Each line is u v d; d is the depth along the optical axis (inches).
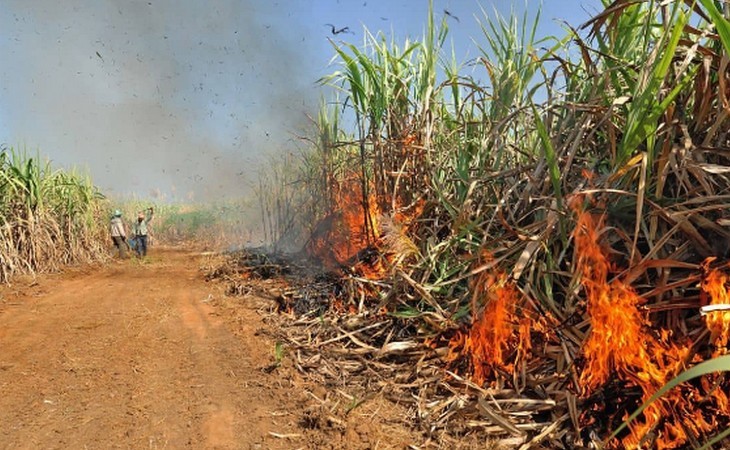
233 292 272.1
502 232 141.3
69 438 110.8
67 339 187.8
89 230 514.0
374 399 125.3
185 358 163.8
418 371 133.6
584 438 96.3
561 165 125.4
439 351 138.6
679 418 88.2
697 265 91.4
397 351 146.3
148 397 132.4
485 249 134.4
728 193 98.0
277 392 133.2
